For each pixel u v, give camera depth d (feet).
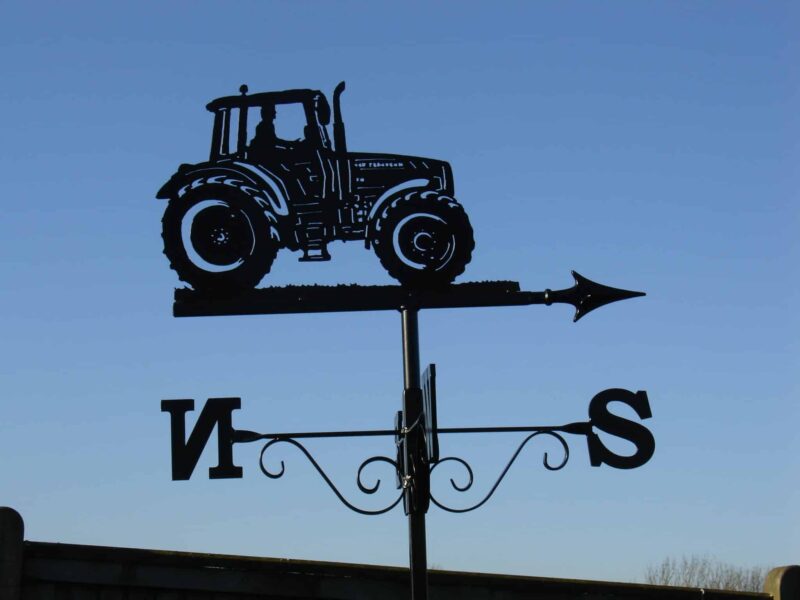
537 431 25.17
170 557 30.68
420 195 28.68
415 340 26.00
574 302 26.30
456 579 32.09
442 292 26.43
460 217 28.25
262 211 28.86
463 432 24.62
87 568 30.19
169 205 28.89
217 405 25.29
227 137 32.94
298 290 26.45
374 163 29.37
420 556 23.93
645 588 33.47
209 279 28.19
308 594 31.07
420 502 23.94
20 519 29.81
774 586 33.99
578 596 33.01
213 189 28.81
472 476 24.23
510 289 26.45
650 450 25.36
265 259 28.50
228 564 30.94
